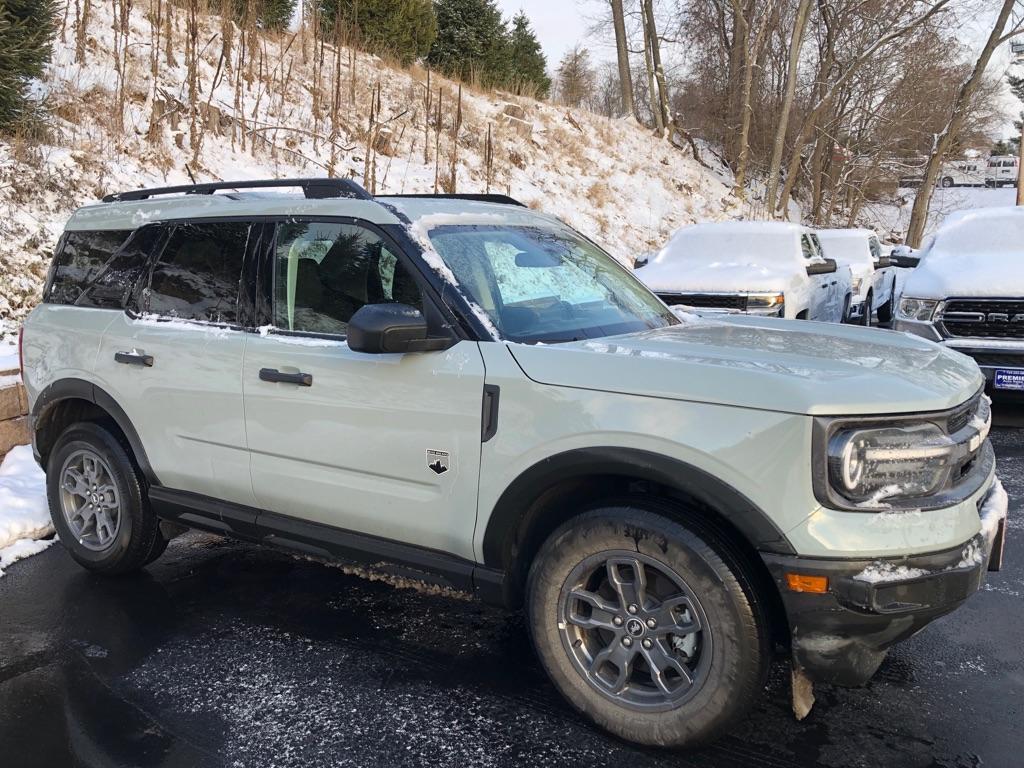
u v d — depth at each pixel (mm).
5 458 5633
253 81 13641
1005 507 2850
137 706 3045
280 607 3910
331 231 3439
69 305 4316
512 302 3301
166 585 4180
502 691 3152
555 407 2758
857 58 26109
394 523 3180
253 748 2785
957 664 3348
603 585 2904
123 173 9328
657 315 3887
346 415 3207
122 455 4059
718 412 2520
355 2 18266
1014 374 7020
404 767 2691
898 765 2684
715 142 31312
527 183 17219
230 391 3545
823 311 11000
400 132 15555
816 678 2545
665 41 30312
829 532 2393
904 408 2486
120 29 12312
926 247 9086
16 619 3785
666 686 2740
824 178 32000
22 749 2779
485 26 23000
